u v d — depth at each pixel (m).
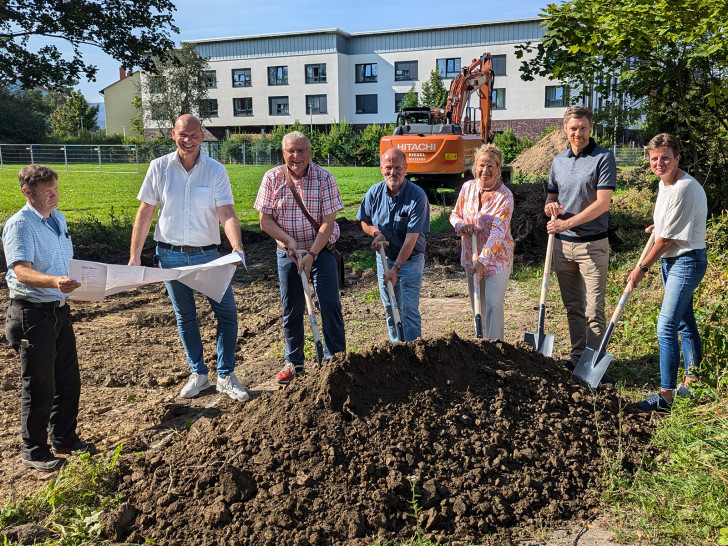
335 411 3.57
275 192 4.84
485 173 4.72
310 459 3.33
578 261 4.96
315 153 48.56
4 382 5.18
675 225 4.16
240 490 3.17
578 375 4.57
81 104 72.31
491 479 3.36
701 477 3.35
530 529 3.10
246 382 5.30
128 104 67.06
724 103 8.84
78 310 7.60
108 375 5.43
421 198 4.73
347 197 20.56
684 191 4.11
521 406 3.92
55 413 4.00
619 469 3.54
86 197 20.39
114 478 3.49
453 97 18.62
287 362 5.27
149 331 6.88
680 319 4.30
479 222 4.80
